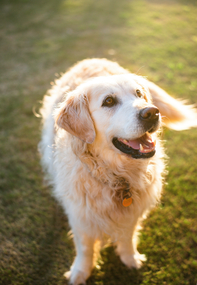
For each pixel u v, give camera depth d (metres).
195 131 3.65
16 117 3.99
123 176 1.97
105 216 1.96
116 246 2.47
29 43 6.29
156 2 8.86
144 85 2.14
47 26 7.23
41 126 3.49
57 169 2.11
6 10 8.48
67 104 1.91
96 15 7.91
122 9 8.30
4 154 3.41
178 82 4.61
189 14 7.75
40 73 5.07
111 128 1.79
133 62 5.30
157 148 2.14
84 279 2.21
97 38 6.41
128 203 1.93
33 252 2.41
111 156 1.92
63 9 8.49
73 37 6.52
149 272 2.24
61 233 2.58
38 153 3.42
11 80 4.88
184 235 2.46
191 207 2.69
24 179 3.10
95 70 2.64
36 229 2.60
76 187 1.93
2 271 2.26
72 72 2.82
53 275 2.26
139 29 6.85
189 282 2.13
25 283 2.19
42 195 2.93
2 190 2.98
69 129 1.85
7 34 6.82
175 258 2.30
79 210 1.97
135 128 1.65
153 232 2.52
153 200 2.12
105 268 2.31
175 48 5.80
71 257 2.40
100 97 1.83
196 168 3.10
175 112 2.39
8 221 2.66
